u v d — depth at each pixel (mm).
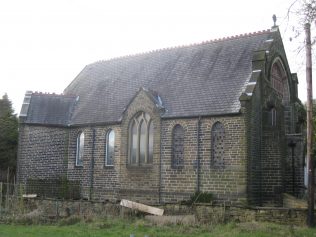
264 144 29125
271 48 30562
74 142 35844
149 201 30297
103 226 21047
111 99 35750
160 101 31750
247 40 32531
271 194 28641
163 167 30031
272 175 28828
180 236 18562
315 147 24625
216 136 28219
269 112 30172
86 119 35344
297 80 33844
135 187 31250
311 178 21922
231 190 27016
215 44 34125
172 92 32031
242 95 27219
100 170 33625
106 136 33875
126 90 35562
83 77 41781
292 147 30375
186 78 32562
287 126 33000
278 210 22031
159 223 21719
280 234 19016
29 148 35125
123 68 38781
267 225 20594
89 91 38719
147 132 31266
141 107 31641
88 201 25375
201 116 28734
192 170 28734
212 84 30516
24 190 33719
